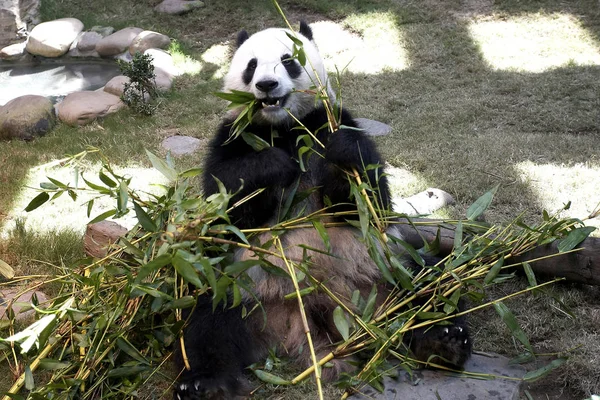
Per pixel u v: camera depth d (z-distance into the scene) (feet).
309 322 13.03
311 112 15.15
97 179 24.62
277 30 15.37
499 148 24.70
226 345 12.17
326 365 11.81
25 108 30.35
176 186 13.09
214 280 10.01
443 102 30.50
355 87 33.06
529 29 37.63
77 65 40.68
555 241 14.98
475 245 13.66
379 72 34.65
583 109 28.81
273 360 12.52
